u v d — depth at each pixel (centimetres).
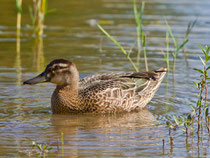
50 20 3500
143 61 2569
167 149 1406
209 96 1980
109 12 3744
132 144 1445
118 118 1769
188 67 2459
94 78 1966
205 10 3819
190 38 2973
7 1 4075
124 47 2838
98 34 3147
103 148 1403
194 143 1462
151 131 1581
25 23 3372
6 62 2473
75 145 1428
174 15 3625
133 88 1912
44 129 1595
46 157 1328
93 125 1658
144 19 3500
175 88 2130
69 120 1728
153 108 1880
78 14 3669
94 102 1831
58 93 1827
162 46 2866
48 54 2655
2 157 1324
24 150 1383
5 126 1616
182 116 1744
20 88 2083
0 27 3272
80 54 2667
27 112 1797
